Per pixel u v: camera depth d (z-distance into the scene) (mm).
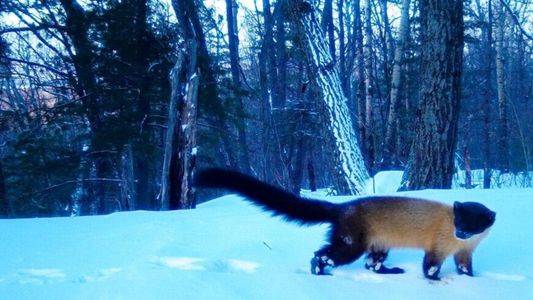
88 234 4648
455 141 8766
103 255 3826
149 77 13344
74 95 14898
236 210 6086
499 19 22062
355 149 10438
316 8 10680
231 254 3855
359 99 21156
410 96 20109
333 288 3057
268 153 15797
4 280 3264
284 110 19250
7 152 14703
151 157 12953
